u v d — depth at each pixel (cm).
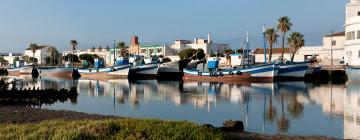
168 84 7606
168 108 3722
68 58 16638
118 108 3753
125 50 15838
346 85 6688
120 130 1234
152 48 16088
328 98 4612
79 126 1302
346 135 2269
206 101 4356
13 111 2759
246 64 8975
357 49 7488
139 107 3828
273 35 10169
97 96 5097
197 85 7200
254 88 6256
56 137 1172
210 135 1232
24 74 12712
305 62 7944
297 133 2320
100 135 1198
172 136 1198
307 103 4112
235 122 2039
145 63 9844
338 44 10556
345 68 7344
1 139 1177
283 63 7812
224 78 8125
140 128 1241
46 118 2445
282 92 5491
